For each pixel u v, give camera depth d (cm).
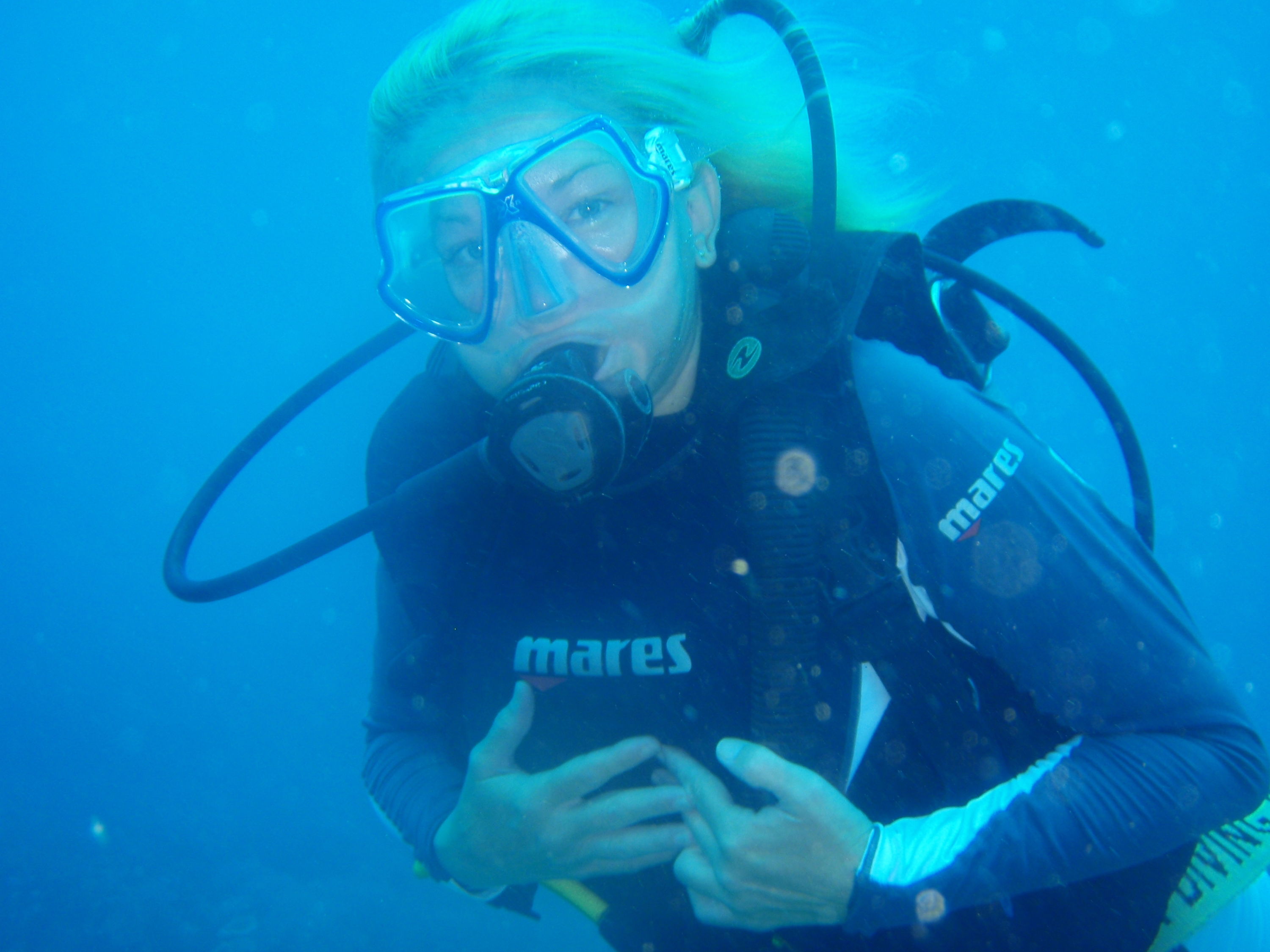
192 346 6362
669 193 132
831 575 131
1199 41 3875
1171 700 115
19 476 6012
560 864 145
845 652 132
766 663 127
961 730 129
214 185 5928
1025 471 125
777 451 130
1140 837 111
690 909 168
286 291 6372
